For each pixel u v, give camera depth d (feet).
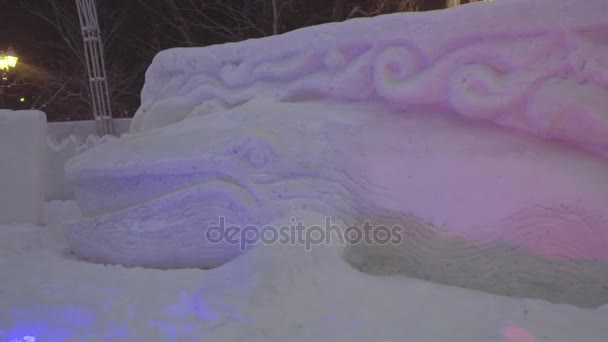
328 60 11.78
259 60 13.14
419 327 6.84
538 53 9.41
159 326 7.27
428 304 7.48
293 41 12.46
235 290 7.64
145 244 11.09
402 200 9.78
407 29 10.64
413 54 10.62
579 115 8.91
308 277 8.05
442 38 10.19
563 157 9.21
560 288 8.74
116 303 8.14
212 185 10.57
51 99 44.24
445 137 10.02
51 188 22.99
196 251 10.73
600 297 8.43
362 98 11.51
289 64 12.51
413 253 9.66
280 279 7.75
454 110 10.39
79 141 23.03
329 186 10.00
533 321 6.88
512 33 9.61
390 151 10.18
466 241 9.29
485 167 9.41
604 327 6.66
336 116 11.14
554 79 9.27
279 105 12.09
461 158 9.64
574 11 9.05
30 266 10.62
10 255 11.91
